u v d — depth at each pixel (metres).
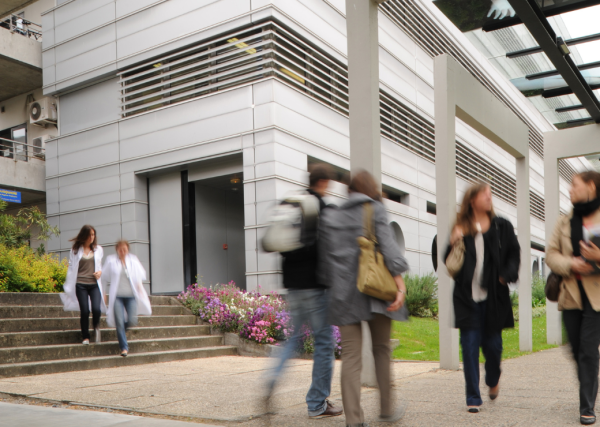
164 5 15.60
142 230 15.93
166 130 15.38
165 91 15.50
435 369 6.99
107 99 16.81
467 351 4.26
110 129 16.55
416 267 19.42
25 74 19.22
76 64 17.28
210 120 14.61
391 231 3.63
